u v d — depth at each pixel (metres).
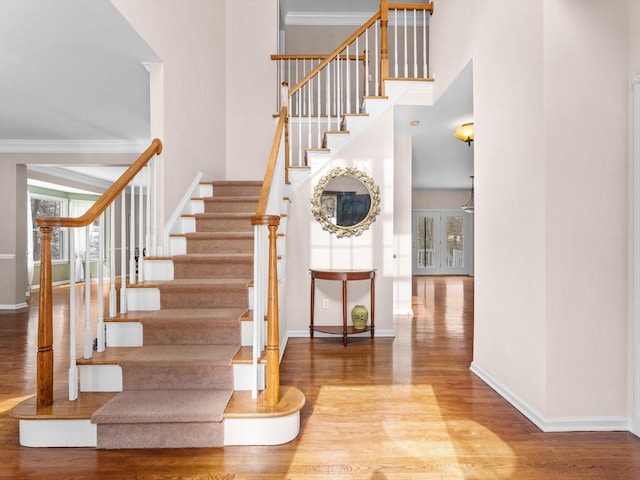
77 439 2.00
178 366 2.29
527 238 2.36
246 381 2.32
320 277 3.99
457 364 3.32
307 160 4.27
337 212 4.24
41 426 2.00
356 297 4.32
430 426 2.23
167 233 3.38
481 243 3.00
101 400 2.18
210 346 2.55
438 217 11.21
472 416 2.36
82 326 4.66
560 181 2.17
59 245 9.30
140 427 1.99
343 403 2.54
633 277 2.16
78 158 6.14
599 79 2.18
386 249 4.26
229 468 1.83
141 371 2.29
